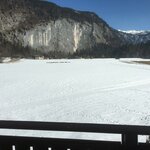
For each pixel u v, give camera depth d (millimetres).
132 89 25781
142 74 43188
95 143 3119
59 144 3191
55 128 3154
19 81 33094
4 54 152250
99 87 27578
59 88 26891
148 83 30953
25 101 19656
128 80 34344
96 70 52750
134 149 2990
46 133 10484
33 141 3238
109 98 20375
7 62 91688
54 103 18578
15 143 3279
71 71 50250
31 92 24359
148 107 16422
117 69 55250
